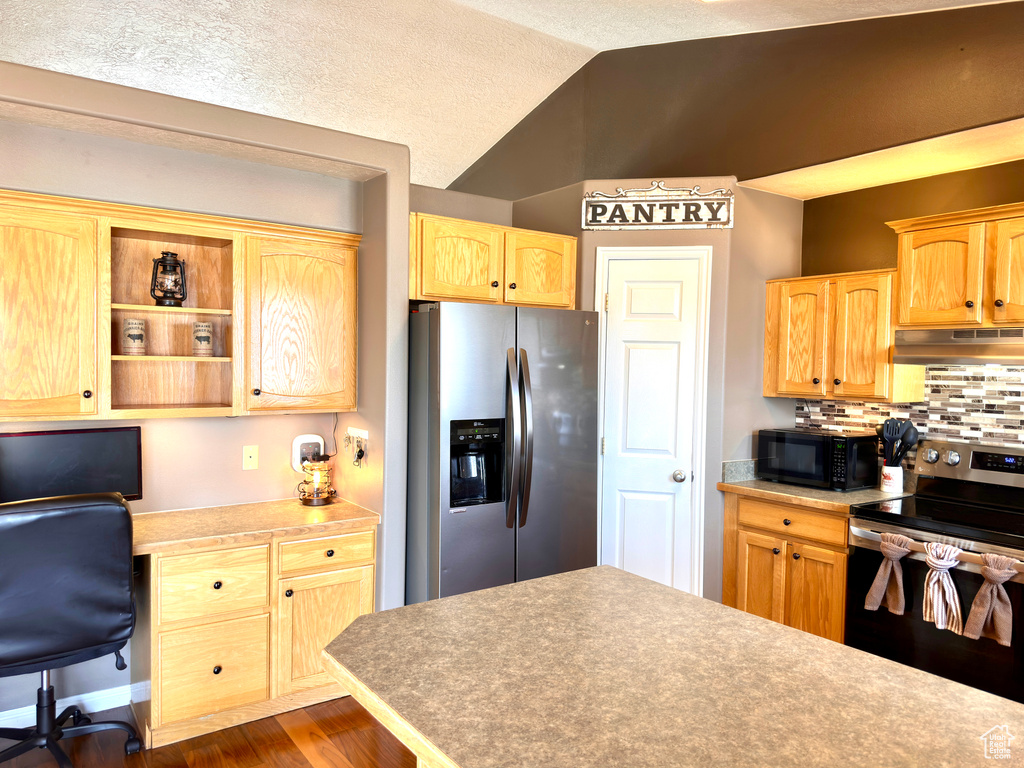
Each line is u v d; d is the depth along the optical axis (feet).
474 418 9.87
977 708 4.00
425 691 4.11
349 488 11.03
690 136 12.23
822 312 11.64
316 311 10.27
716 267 11.88
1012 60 8.47
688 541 12.05
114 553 7.48
